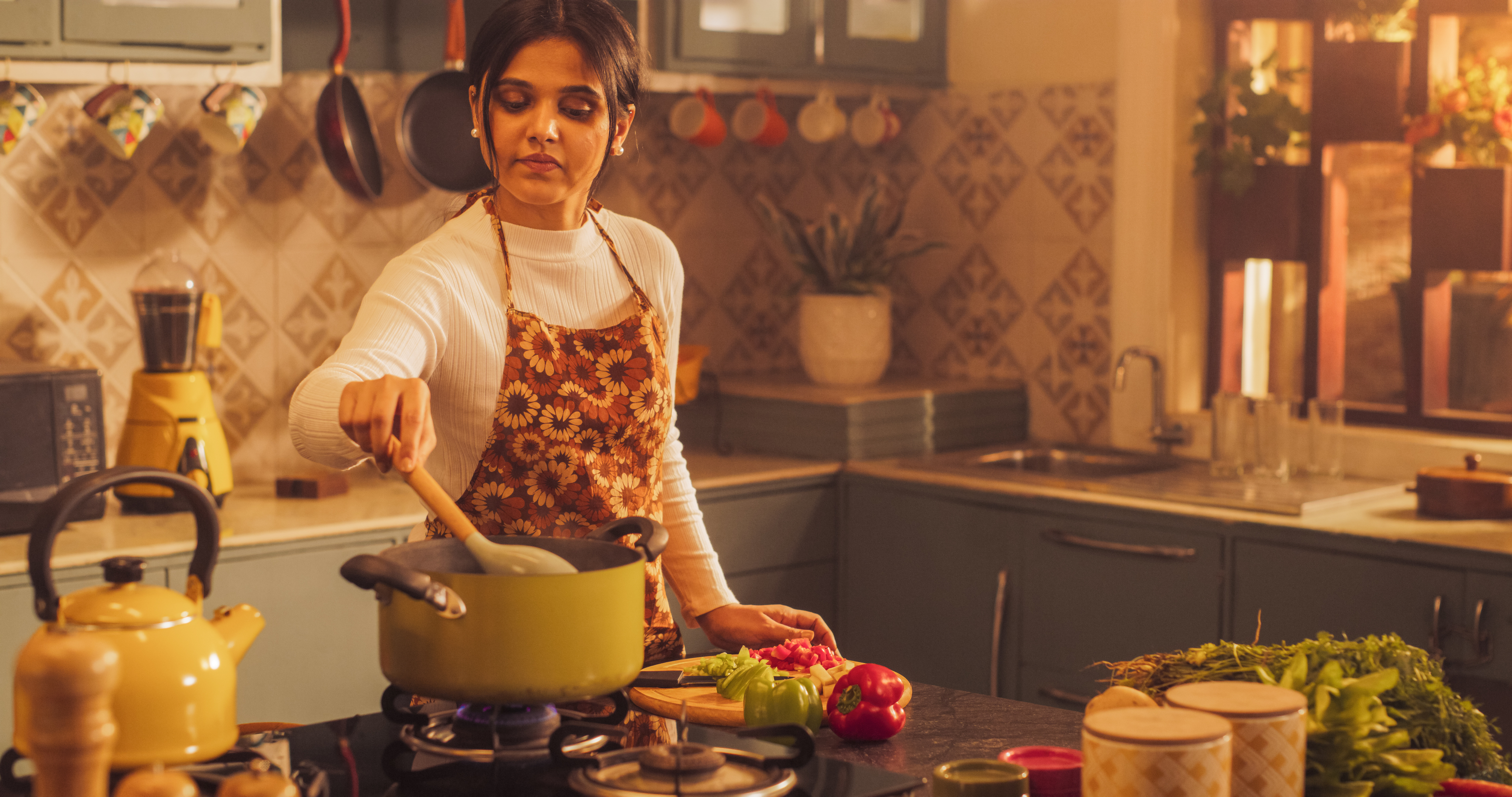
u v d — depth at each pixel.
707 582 1.65
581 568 1.19
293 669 2.53
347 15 2.84
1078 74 3.47
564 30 1.42
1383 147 3.18
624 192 3.56
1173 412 3.37
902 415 3.41
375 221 3.19
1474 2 2.86
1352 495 2.76
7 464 2.38
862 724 1.28
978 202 3.71
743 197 3.78
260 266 3.04
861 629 3.30
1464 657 2.41
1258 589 2.66
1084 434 3.54
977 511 3.06
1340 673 1.11
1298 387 3.45
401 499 2.82
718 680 1.40
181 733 0.95
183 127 2.92
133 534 2.45
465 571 1.19
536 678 1.05
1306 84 3.29
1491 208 2.87
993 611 3.05
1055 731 1.32
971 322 3.75
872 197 3.51
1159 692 1.23
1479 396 3.06
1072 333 3.54
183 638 0.97
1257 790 1.01
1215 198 3.33
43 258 2.78
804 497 3.25
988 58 3.66
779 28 3.40
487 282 1.51
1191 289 3.37
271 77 2.69
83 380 2.47
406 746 1.17
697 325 3.72
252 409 3.06
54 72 2.45
